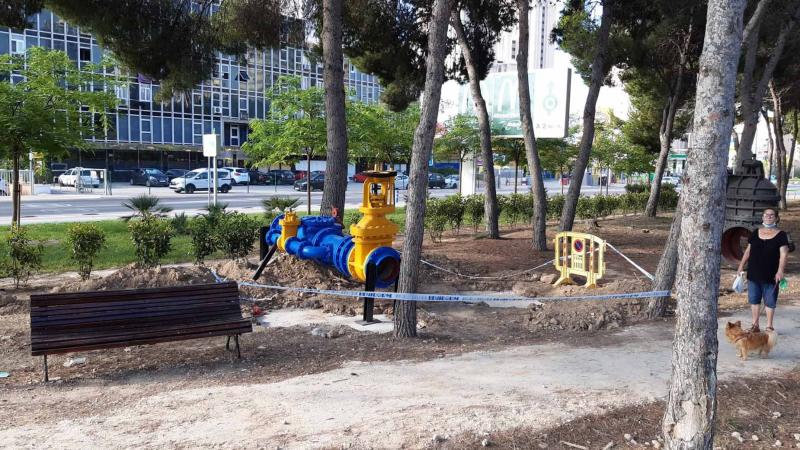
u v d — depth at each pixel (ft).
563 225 48.42
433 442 13.67
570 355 21.26
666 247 27.09
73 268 38.68
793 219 73.72
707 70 11.78
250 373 19.34
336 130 37.04
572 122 125.18
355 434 14.14
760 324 25.45
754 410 15.94
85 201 98.94
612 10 47.29
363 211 27.32
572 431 14.40
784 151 87.86
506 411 15.53
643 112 94.73
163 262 41.81
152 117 174.60
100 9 42.98
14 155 42.93
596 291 30.32
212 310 20.90
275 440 13.84
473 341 23.61
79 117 45.37
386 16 52.90
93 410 16.01
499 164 104.37
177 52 47.06
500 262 42.60
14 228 33.35
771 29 49.39
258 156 76.79
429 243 52.60
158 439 13.99
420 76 58.49
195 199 110.01
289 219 33.06
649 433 14.39
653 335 24.16
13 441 13.92
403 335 23.76
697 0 51.31
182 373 19.40
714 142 11.66
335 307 28.43
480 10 54.24
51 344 18.10
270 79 194.59
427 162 23.06
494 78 61.93
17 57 43.65
